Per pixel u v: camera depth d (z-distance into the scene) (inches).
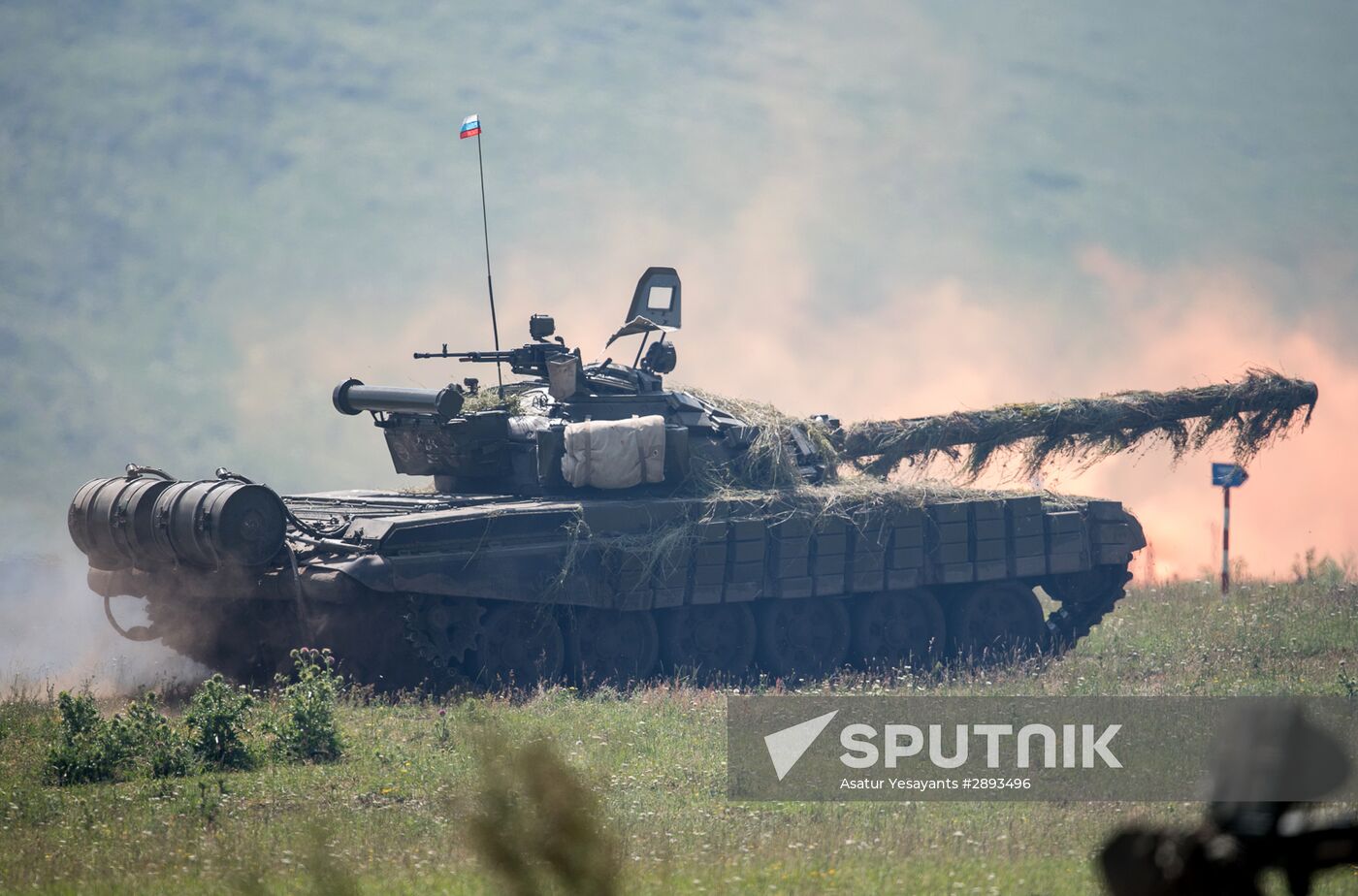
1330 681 3191.4
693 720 2827.3
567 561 3319.4
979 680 3417.8
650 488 3629.4
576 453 3491.6
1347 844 673.0
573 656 3432.6
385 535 3105.3
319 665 3164.4
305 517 3408.0
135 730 2524.6
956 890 1536.7
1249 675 3292.3
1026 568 4005.9
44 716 2906.0
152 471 3545.8
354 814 2023.9
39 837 1941.4
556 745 2412.6
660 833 1876.2
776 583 3649.1
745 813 2050.9
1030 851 1769.2
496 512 3280.0
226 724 2501.2
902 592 3946.9
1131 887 697.0
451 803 1984.5
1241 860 677.9
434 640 3196.4
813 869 1642.5
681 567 3499.0
